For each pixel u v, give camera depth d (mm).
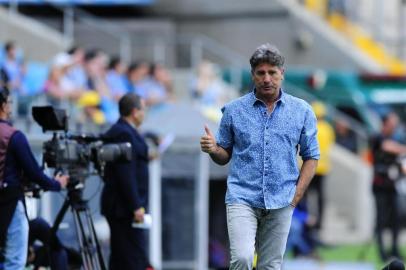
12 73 44250
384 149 46281
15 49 45062
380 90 61188
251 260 22969
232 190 23375
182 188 38312
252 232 23156
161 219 38094
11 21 53781
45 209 32188
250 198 23250
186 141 38312
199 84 53531
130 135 29391
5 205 26000
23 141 26047
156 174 37406
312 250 46969
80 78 44375
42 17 60156
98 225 33594
